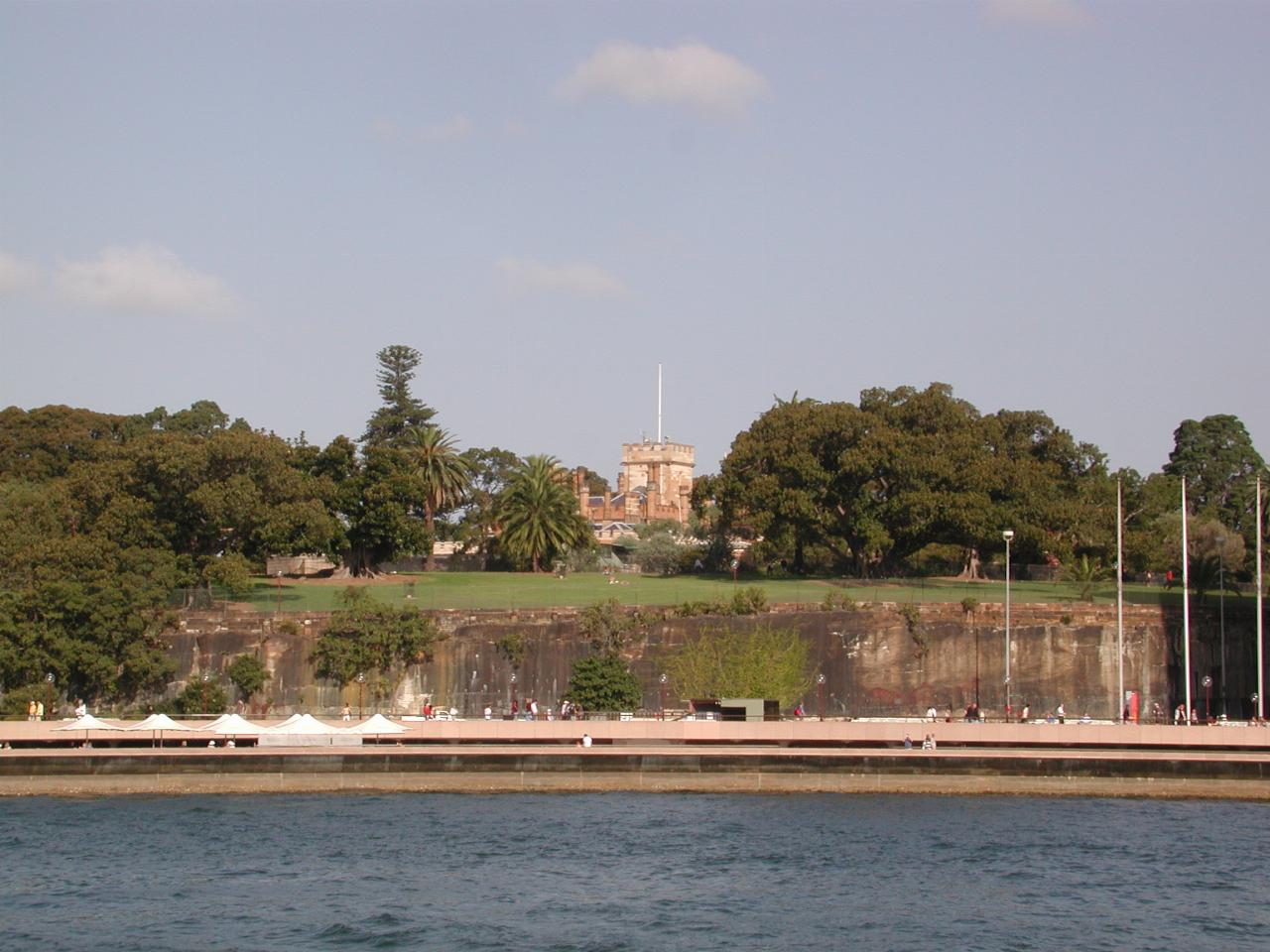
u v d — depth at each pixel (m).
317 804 97.12
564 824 90.31
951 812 95.44
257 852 82.31
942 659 129.12
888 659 128.75
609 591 150.50
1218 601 137.50
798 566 175.62
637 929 67.75
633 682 123.44
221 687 123.25
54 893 73.31
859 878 77.25
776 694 124.88
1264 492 160.38
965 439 164.62
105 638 118.94
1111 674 129.62
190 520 141.25
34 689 114.69
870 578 166.12
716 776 103.56
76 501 140.12
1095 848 84.62
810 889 75.00
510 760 103.81
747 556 186.25
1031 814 94.94
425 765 103.44
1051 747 106.38
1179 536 155.88
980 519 153.75
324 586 153.25
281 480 144.25
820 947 65.38
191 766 102.00
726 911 70.75
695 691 125.88
